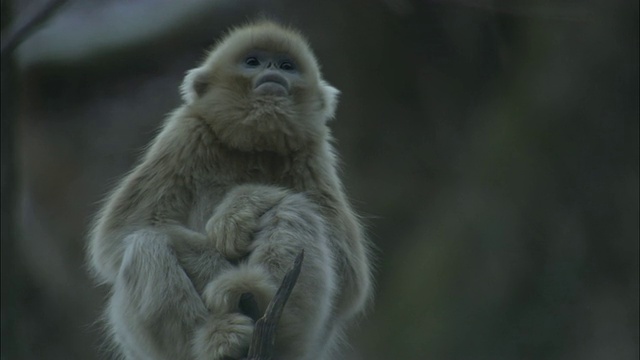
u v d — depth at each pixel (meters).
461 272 18.16
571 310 17.73
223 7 19.86
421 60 19.11
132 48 20.25
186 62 20.56
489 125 18.62
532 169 18.08
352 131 19.22
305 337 8.59
